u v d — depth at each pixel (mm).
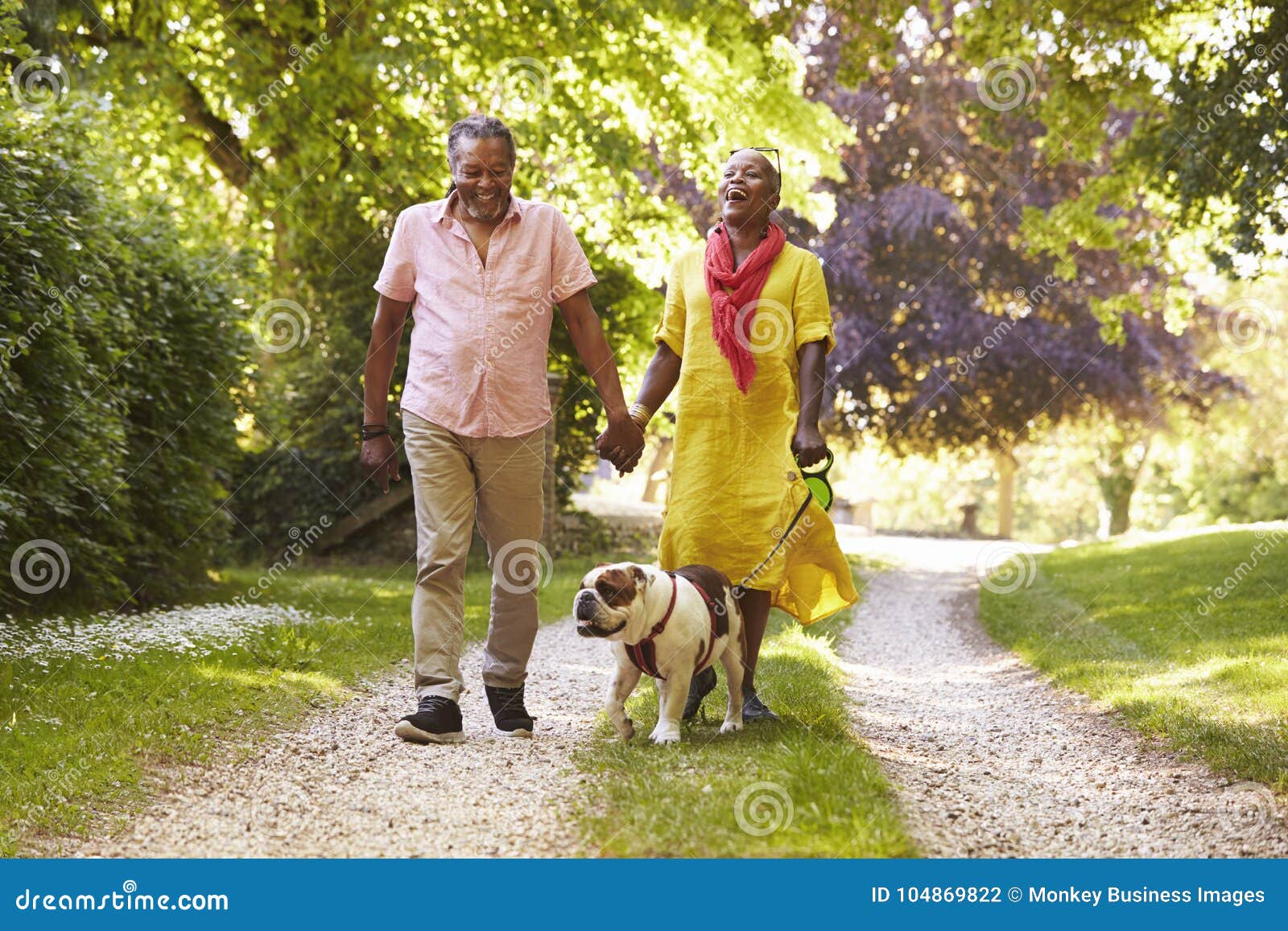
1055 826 4965
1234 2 14422
